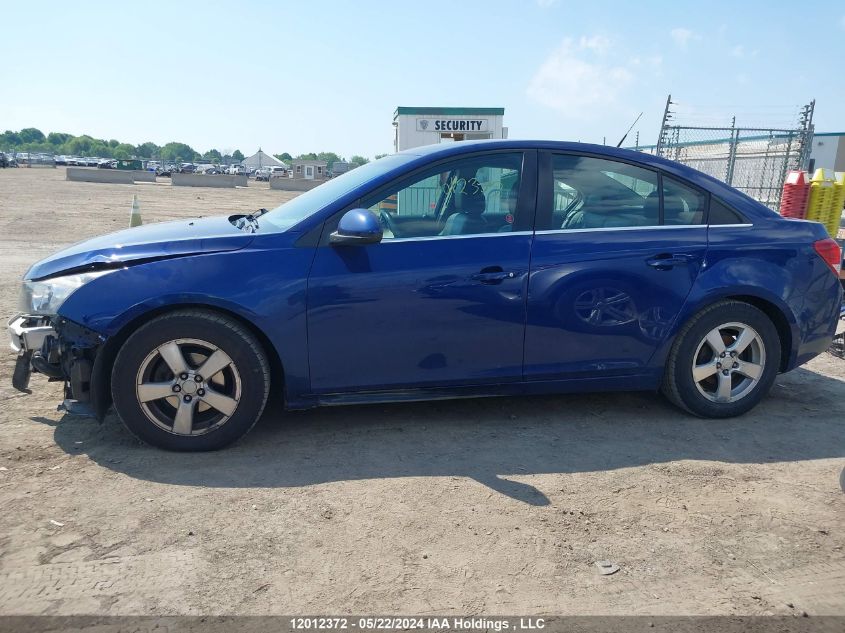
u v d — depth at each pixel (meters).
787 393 4.88
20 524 2.91
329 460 3.63
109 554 2.72
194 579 2.57
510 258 3.87
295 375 3.71
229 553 2.75
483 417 4.30
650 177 4.18
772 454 3.82
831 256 4.36
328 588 2.54
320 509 3.11
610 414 4.39
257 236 3.71
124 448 3.71
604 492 3.33
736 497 3.30
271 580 2.58
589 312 3.98
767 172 13.55
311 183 47.28
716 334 4.20
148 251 3.62
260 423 4.12
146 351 3.53
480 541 2.88
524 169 4.04
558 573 2.66
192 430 3.64
